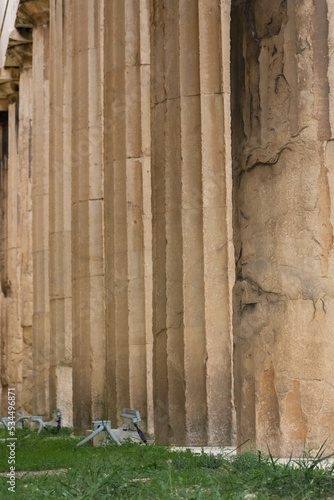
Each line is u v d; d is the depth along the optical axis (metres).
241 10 11.21
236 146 11.16
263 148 10.70
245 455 9.39
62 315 25.50
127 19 18.70
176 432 13.68
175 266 14.11
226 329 13.87
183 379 13.74
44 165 29.92
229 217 14.12
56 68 26.06
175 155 14.27
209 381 13.69
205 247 13.99
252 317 10.59
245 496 7.27
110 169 18.88
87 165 21.91
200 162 14.12
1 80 37.12
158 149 14.58
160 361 14.10
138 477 8.71
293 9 10.53
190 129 14.23
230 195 14.18
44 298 29.20
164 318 14.11
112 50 18.86
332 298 10.19
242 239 10.90
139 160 18.55
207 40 14.30
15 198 39.03
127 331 18.33
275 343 10.32
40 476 9.27
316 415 10.09
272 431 10.27
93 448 14.02
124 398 18.14
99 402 20.98
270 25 10.76
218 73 14.27
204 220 14.03
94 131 21.95
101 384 21.12
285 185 10.44
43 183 29.81
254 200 10.74
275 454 10.19
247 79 11.00
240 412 10.66
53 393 25.30
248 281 10.70
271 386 10.33
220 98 14.23
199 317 13.88
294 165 10.40
